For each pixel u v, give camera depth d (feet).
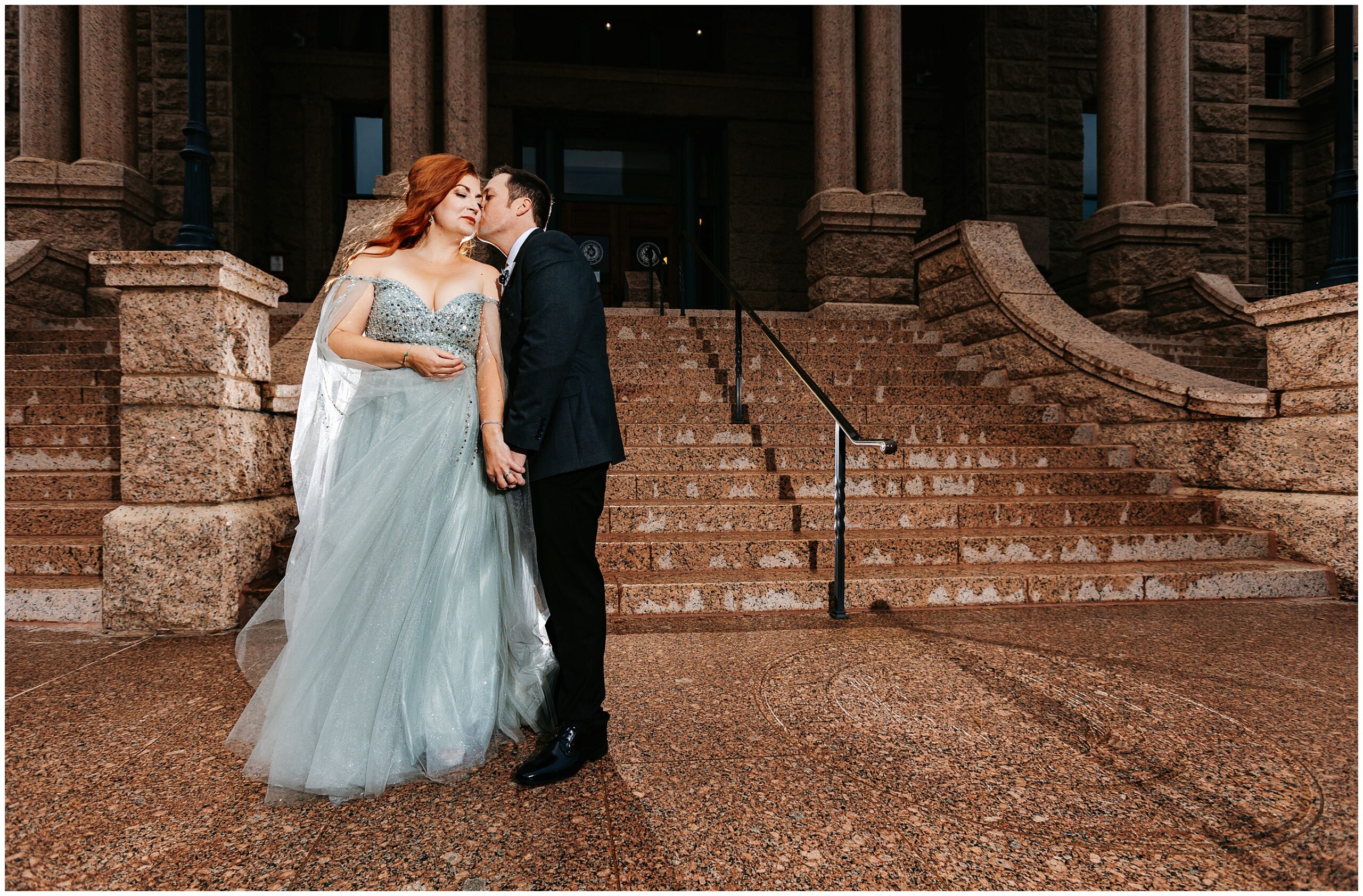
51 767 6.73
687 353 22.08
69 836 5.55
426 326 6.60
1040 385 21.42
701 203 45.37
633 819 5.80
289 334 17.26
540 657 7.43
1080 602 13.28
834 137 29.45
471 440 6.82
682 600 12.37
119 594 11.09
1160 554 14.75
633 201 44.98
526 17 42.78
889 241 29.43
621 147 44.96
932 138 45.80
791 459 17.25
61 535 13.34
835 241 29.14
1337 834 5.57
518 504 7.19
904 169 45.50
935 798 6.16
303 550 6.81
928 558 14.19
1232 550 15.02
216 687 8.87
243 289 12.04
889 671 9.43
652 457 16.94
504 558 7.17
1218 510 16.16
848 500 15.72
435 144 38.81
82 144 27.81
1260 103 51.55
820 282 29.58
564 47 43.29
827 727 7.64
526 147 43.42
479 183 7.20
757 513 14.97
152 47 34.35
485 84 28.48
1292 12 52.54
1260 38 52.13
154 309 11.43
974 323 24.43
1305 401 14.74
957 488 16.83
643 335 23.91
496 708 6.99
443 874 5.06
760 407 19.30
